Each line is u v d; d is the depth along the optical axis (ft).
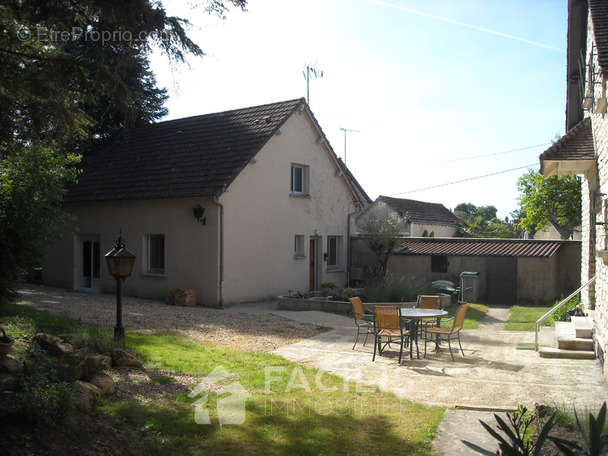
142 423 18.65
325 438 18.52
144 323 40.81
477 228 154.51
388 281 61.05
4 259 31.55
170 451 16.81
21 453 14.64
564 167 36.73
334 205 72.90
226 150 59.82
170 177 59.41
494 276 64.13
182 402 21.47
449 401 23.61
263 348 34.50
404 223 72.08
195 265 56.34
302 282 66.44
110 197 61.72
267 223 61.11
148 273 60.29
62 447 15.65
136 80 60.44
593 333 33.94
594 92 34.42
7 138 27.99
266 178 61.00
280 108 64.90
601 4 33.88
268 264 61.16
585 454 13.14
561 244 64.85
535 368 30.01
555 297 63.62
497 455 13.33
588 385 26.35
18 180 33.04
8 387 18.25
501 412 21.93
